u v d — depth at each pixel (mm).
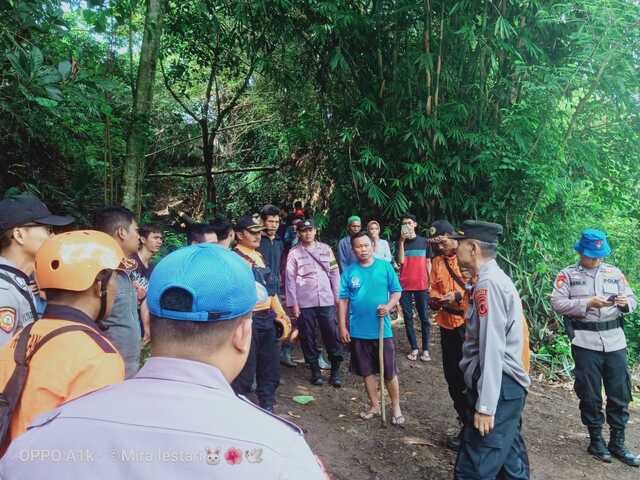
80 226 5156
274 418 869
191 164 12703
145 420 798
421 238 5789
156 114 10602
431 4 7078
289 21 7664
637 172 7094
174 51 9031
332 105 8312
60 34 3762
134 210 5473
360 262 4082
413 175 7277
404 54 7652
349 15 7078
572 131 6887
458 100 7355
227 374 945
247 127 11805
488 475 2434
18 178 4961
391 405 4234
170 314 885
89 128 5914
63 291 1451
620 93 6359
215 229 3740
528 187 6844
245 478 756
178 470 760
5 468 826
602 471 3645
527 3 6855
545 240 7125
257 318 3643
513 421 2486
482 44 7004
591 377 3805
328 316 4812
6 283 1828
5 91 3727
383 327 3955
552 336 6207
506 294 2480
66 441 803
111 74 6324
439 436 3912
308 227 4836
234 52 9039
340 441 3723
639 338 6527
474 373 2545
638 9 5836
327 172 9070
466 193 7453
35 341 1375
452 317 3660
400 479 3268
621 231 7656
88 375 1336
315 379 4867
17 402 1299
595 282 3803
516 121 6586
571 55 6934
